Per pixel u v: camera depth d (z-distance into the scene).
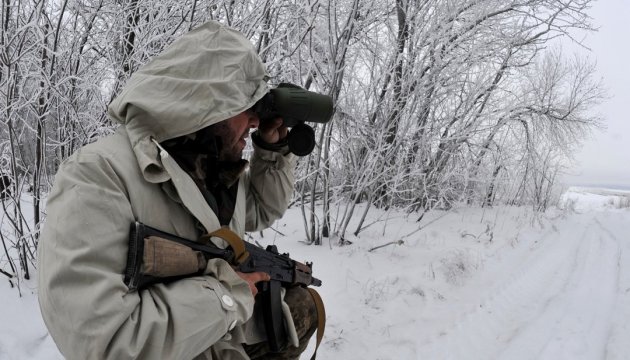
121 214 1.00
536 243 8.21
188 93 1.07
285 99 1.34
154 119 1.08
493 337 3.78
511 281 5.41
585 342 3.70
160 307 0.99
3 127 3.81
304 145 1.50
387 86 5.88
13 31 3.48
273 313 1.45
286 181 1.68
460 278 5.05
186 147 1.20
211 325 1.04
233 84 1.10
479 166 8.30
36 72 3.32
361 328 3.60
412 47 5.93
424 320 3.92
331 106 1.40
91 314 0.90
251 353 1.53
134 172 1.06
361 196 7.28
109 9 3.91
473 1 6.05
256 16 4.15
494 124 8.02
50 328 0.94
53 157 4.16
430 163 6.89
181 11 3.88
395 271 4.95
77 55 3.79
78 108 3.95
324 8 5.23
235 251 1.20
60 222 0.95
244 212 1.46
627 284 5.54
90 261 0.94
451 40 6.33
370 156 5.64
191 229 1.16
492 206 10.77
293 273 1.58
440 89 6.33
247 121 1.30
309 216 6.68
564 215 13.52
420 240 6.29
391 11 5.89
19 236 3.51
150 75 1.10
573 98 12.52
